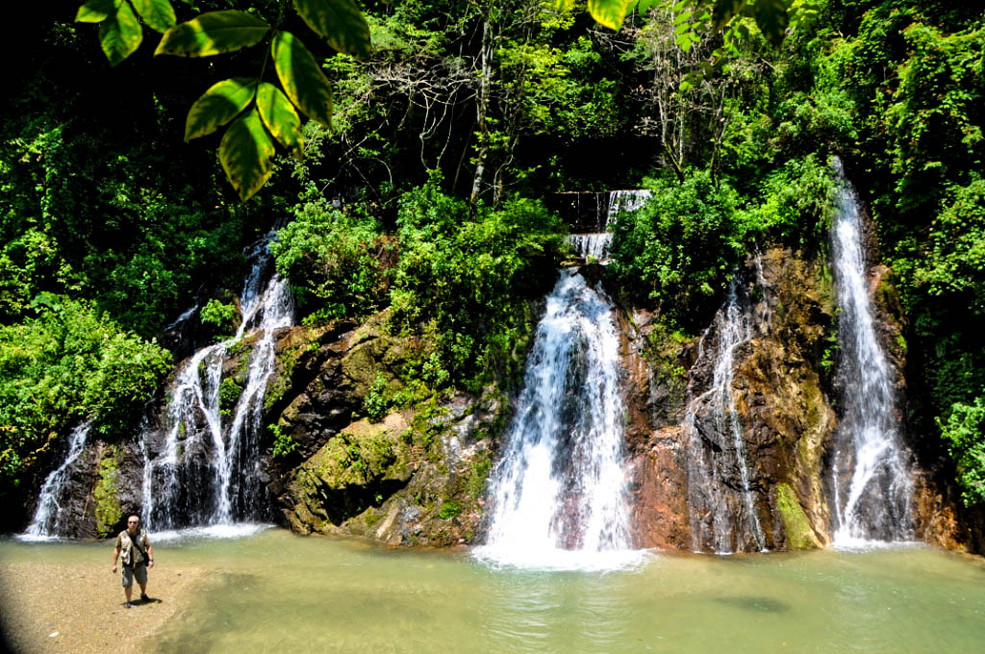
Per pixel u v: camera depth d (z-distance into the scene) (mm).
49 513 14047
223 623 9211
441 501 13383
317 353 15312
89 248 18000
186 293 18234
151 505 14227
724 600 10055
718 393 13859
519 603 9969
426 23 18422
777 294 14805
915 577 11062
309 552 12484
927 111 14297
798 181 15359
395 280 16281
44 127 17781
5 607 9602
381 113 18859
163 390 15609
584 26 22312
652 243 15305
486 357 15125
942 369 13891
